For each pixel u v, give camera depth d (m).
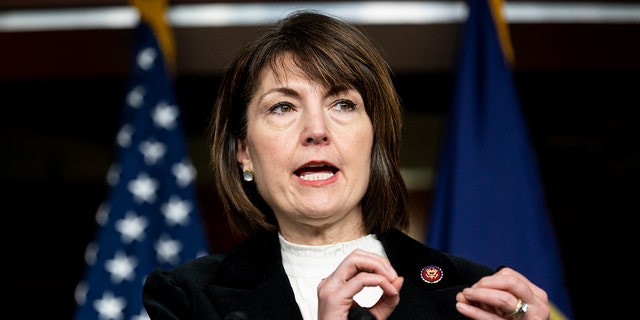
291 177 1.59
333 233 1.66
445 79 4.70
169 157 3.54
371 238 1.70
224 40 4.10
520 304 1.38
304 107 1.59
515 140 3.40
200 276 1.68
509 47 3.60
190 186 3.52
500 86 3.47
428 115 5.42
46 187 6.09
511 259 3.26
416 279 1.63
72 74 4.24
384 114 1.65
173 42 3.90
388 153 1.68
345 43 1.63
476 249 3.26
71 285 6.04
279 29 1.68
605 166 5.49
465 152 3.38
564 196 5.53
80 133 5.85
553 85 4.92
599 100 5.27
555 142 5.52
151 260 3.41
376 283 1.33
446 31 4.10
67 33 4.22
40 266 6.04
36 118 5.59
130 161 3.50
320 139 1.56
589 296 5.53
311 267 1.64
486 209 3.31
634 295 5.46
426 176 5.68
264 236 1.74
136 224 3.42
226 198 1.79
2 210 6.02
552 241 3.32
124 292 3.35
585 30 4.20
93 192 6.13
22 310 6.00
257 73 1.65
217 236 5.49
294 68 1.60
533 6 4.15
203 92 4.90
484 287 1.40
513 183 3.34
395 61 4.16
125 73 4.23
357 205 1.68
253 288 1.63
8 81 4.38
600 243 5.52
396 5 4.05
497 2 3.59
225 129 1.76
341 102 1.62
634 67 4.23
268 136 1.60
